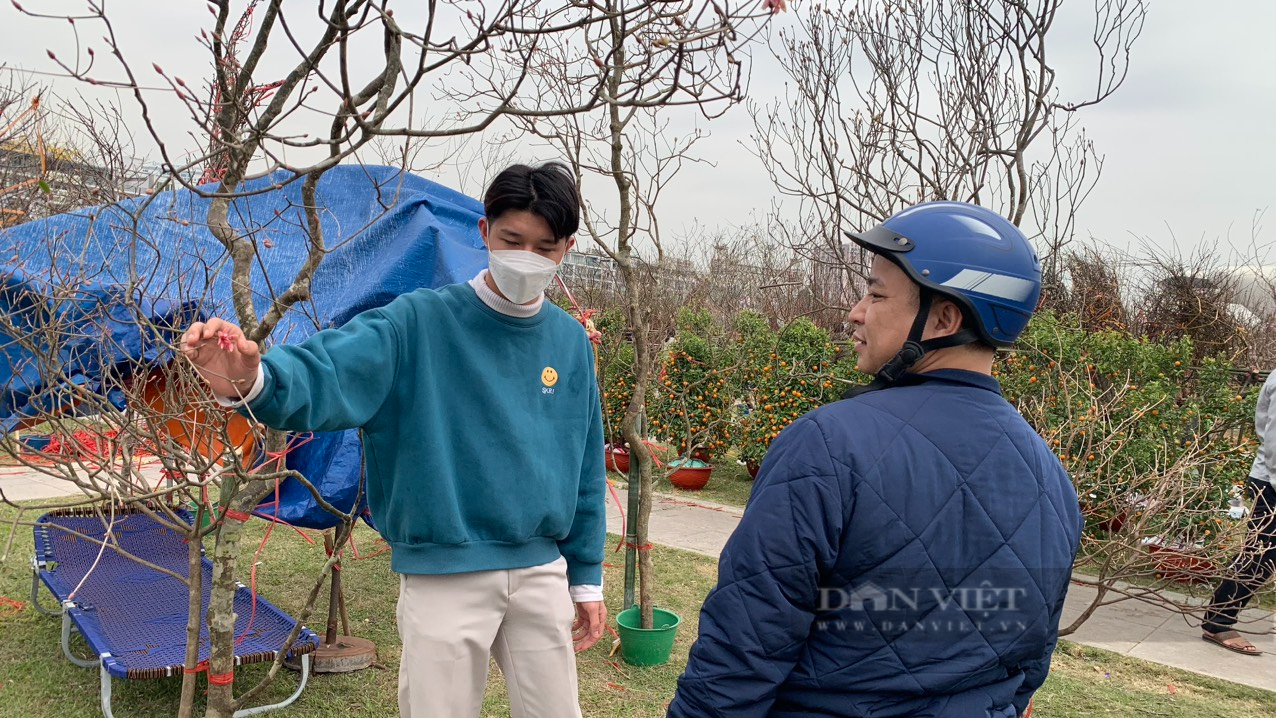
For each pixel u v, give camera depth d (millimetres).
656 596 5508
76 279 3205
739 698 1292
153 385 3406
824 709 1319
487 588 2139
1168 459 5684
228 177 2141
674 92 1757
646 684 4086
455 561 2107
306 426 1811
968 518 1302
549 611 2229
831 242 5930
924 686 1282
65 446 2801
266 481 2412
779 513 1293
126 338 3355
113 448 2691
